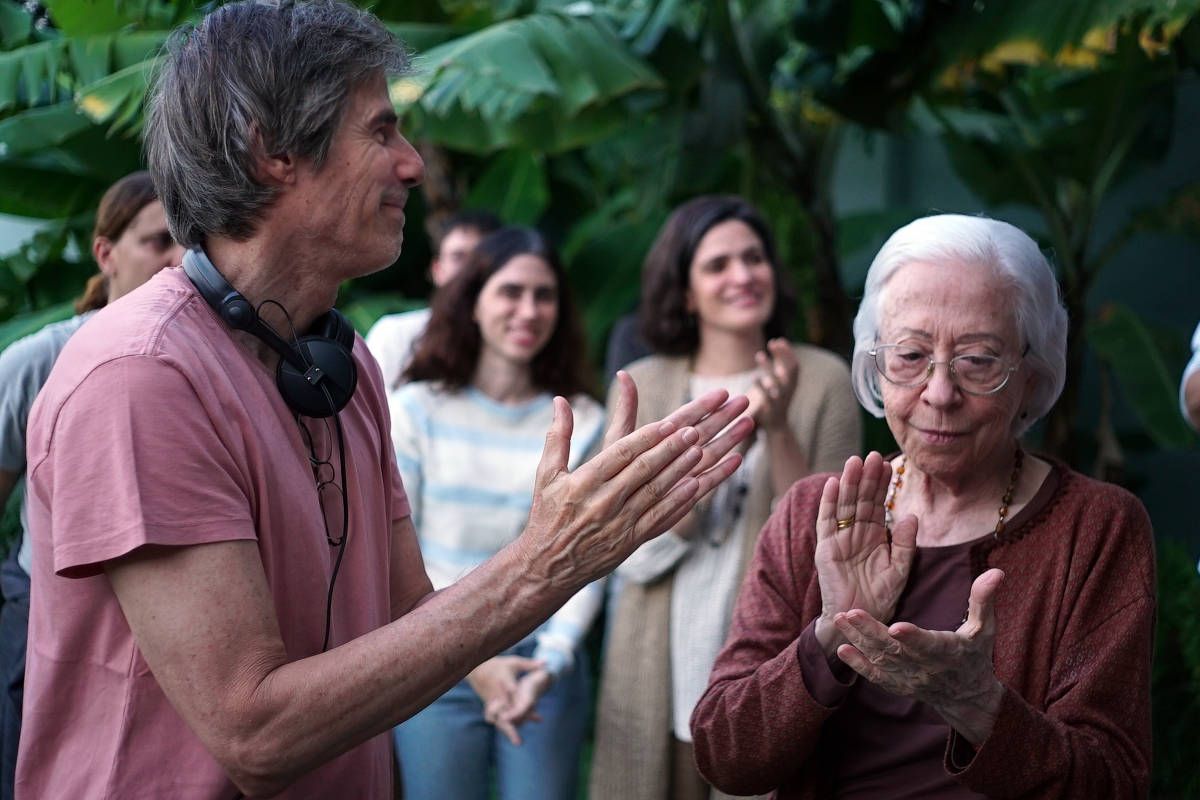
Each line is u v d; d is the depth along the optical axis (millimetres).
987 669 1491
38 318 4398
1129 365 4836
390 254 1500
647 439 1396
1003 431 1695
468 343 3145
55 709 1422
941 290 1672
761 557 1877
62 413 1358
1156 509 5852
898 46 4570
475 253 3152
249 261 1465
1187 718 3541
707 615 2707
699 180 4703
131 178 2699
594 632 4820
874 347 1751
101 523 1312
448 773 2879
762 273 2953
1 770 2436
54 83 4027
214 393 1385
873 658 1482
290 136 1399
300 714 1317
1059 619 1649
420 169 1511
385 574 1661
